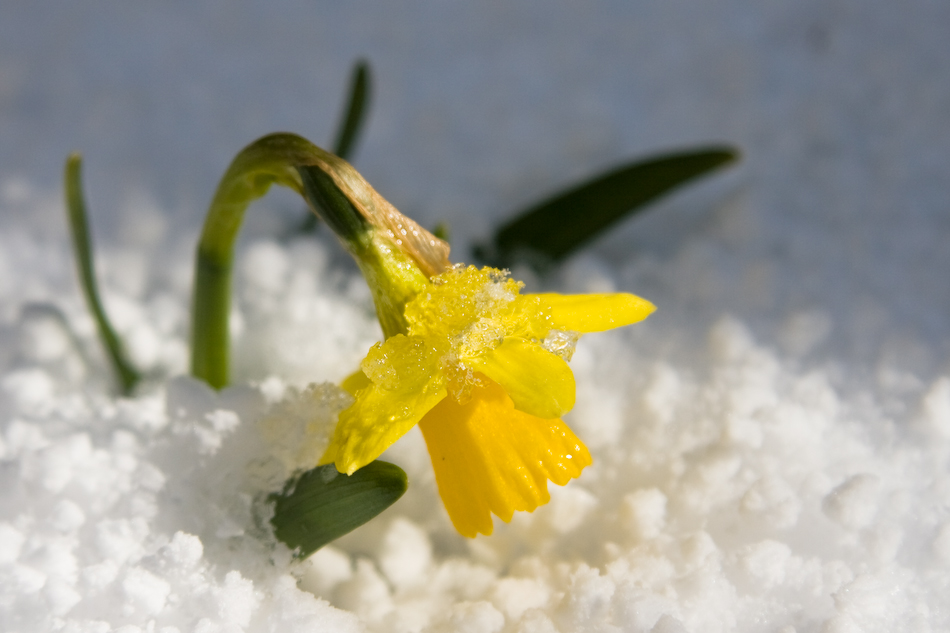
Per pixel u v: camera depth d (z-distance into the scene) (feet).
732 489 1.43
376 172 1.80
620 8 2.14
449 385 1.31
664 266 1.66
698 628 1.38
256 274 1.61
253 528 1.40
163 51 2.04
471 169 1.82
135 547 1.38
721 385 1.52
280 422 1.42
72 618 1.35
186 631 1.36
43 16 2.10
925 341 1.57
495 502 1.31
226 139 1.86
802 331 1.57
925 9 2.02
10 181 1.72
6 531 1.38
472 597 1.43
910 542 1.42
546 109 1.93
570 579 1.41
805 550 1.41
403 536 1.46
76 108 1.89
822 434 1.48
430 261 1.35
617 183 1.61
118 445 1.43
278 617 1.37
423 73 2.02
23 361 1.55
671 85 1.97
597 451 1.50
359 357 1.54
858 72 1.93
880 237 1.66
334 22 2.14
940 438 1.48
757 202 1.70
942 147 1.76
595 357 1.57
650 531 1.43
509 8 2.15
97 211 1.70
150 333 1.59
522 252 1.63
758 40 2.03
